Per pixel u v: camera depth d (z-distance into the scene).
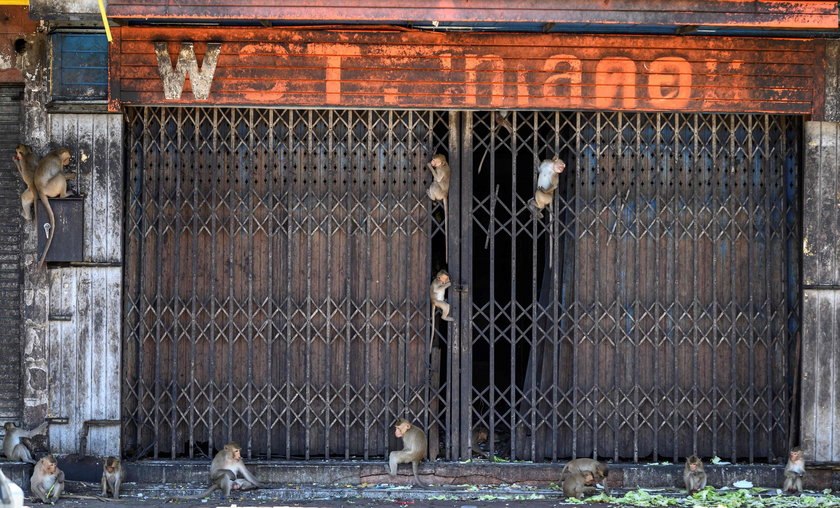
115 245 12.77
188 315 13.21
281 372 13.25
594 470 12.52
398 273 13.27
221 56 12.56
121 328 12.80
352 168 13.23
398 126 13.24
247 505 12.11
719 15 11.25
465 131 13.05
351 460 13.15
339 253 13.29
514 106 12.71
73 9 11.49
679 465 13.02
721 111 12.81
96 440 12.77
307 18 11.12
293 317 13.24
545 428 13.45
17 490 8.95
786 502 12.30
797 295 13.14
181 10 11.08
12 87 13.09
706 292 13.29
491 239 13.17
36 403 12.77
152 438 13.19
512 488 12.96
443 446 13.71
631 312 13.30
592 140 13.27
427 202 13.23
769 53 12.77
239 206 13.20
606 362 13.34
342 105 12.66
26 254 12.80
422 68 12.64
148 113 13.06
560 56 12.67
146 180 13.06
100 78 12.67
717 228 13.27
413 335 13.31
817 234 12.91
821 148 12.89
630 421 13.35
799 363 13.05
